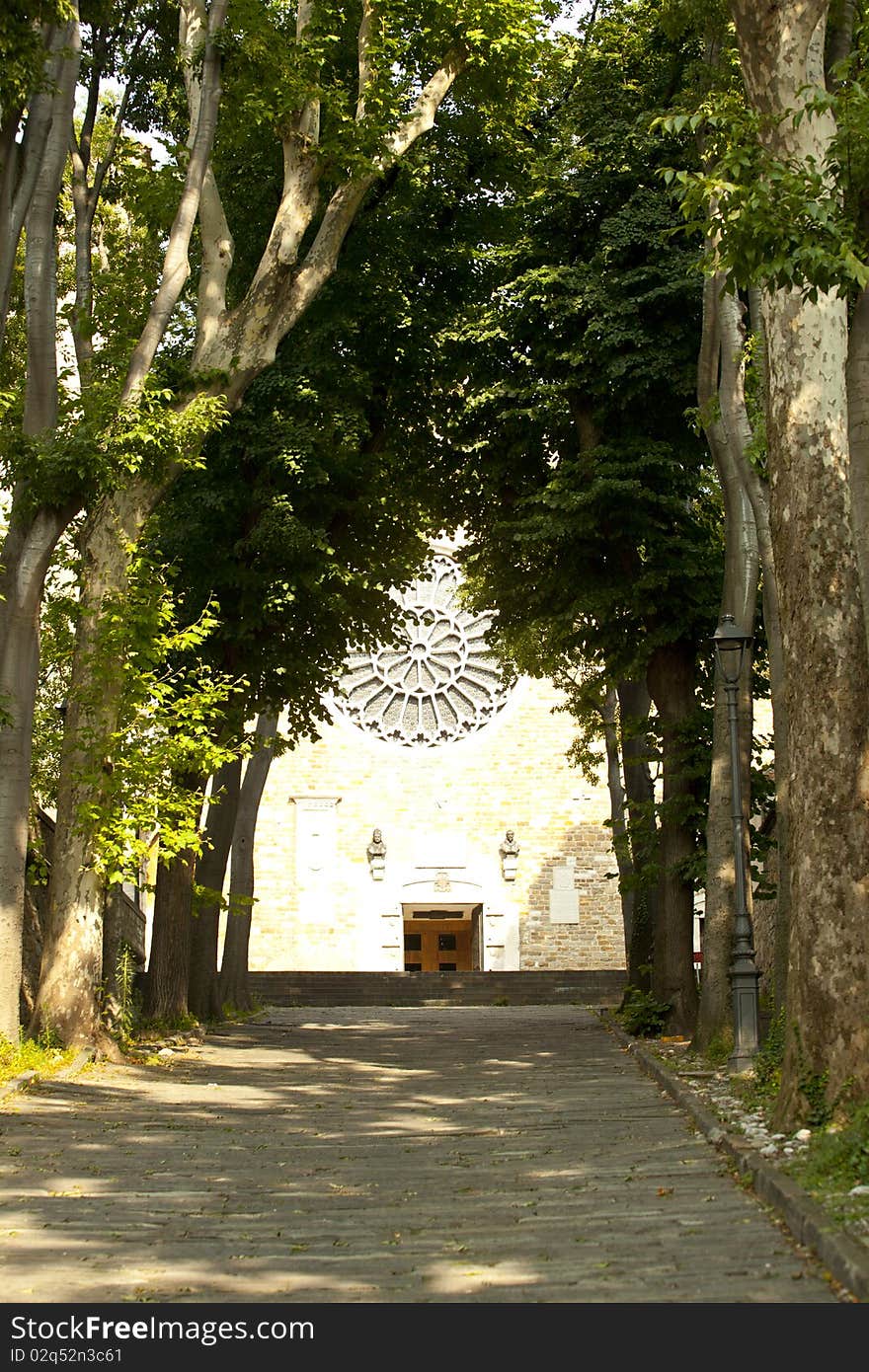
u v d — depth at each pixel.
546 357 20.55
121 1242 6.76
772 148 9.64
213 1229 7.05
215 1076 15.41
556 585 21.00
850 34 10.97
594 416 20.59
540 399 21.06
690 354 19.67
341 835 39.72
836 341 9.64
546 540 20.48
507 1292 5.65
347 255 21.45
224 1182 8.44
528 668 26.23
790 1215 6.60
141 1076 14.84
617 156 20.45
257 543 19.58
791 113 9.12
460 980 36.69
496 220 22.48
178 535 20.12
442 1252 6.46
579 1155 9.28
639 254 20.23
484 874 39.72
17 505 14.80
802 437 9.55
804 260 8.52
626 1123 10.88
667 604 19.78
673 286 19.17
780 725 14.04
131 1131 10.73
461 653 40.94
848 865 9.10
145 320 18.77
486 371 21.73
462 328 21.19
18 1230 7.04
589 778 29.62
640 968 21.98
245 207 21.64
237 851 29.03
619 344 19.84
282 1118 11.66
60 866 15.80
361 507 21.73
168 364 16.67
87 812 15.26
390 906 39.31
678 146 20.19
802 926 9.18
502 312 20.88
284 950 38.91
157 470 15.62
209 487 20.42
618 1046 19.41
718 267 9.36
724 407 15.29
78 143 20.53
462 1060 17.70
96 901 15.85
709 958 16.20
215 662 20.39
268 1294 5.74
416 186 21.30
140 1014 20.81
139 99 20.41
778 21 9.64
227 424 19.39
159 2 19.30
